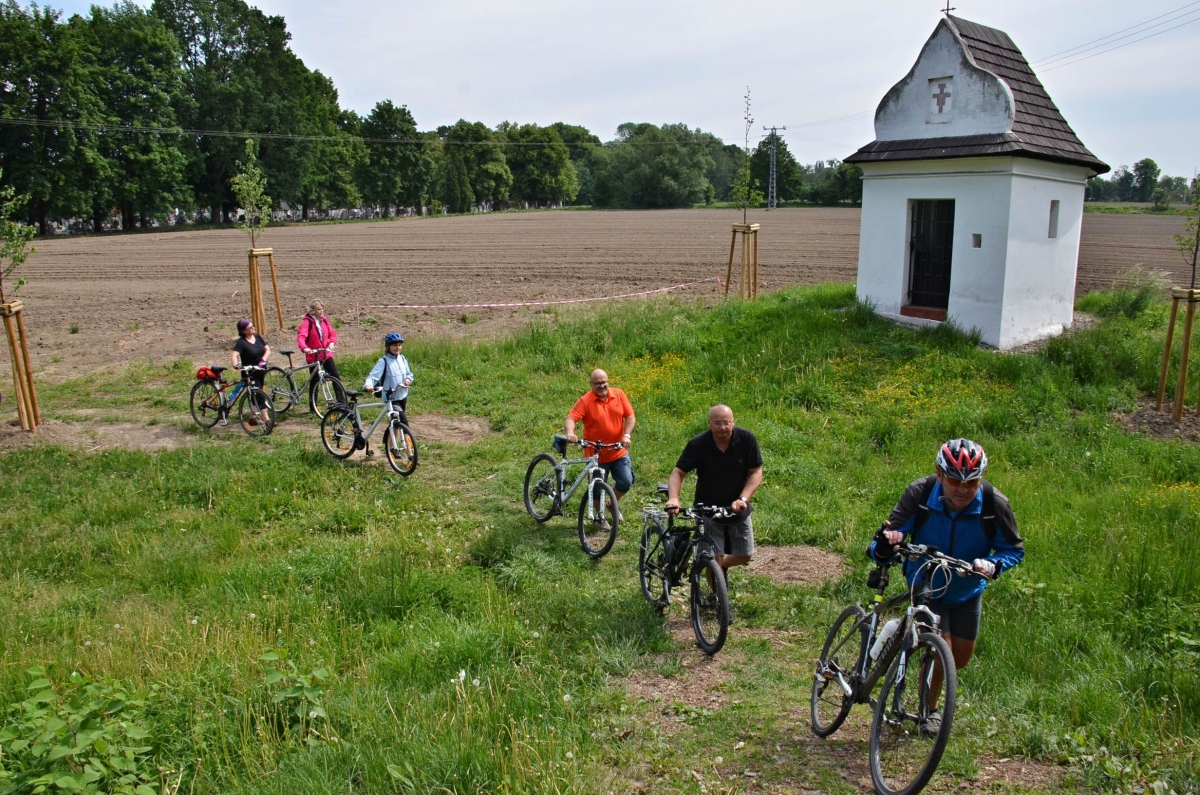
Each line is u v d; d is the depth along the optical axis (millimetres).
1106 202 115625
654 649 6230
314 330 13789
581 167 178000
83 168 67875
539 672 5711
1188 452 10594
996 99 14047
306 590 7355
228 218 88875
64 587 7812
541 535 8820
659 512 7031
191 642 5996
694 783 4410
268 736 4723
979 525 4367
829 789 4340
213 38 84688
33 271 38625
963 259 14703
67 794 4039
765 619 6691
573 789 4195
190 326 22547
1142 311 17250
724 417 6262
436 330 20047
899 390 12977
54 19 68500
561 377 15141
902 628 4363
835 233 58062
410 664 5793
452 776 4312
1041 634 6012
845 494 9594
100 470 11211
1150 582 6719
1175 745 4570
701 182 123625
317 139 87938
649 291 27219
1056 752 4625
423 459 11531
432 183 114125
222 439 12727
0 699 5188
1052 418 11852
